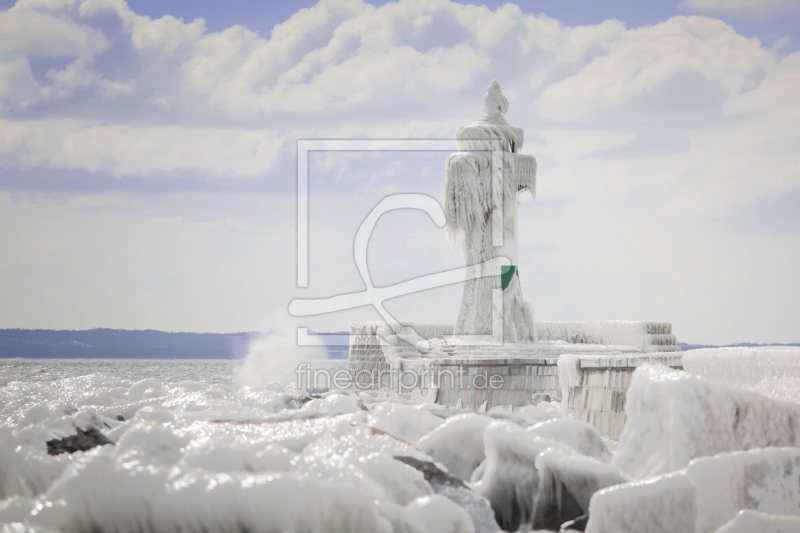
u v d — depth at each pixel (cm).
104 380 808
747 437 304
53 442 346
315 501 200
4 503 214
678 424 301
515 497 304
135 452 254
